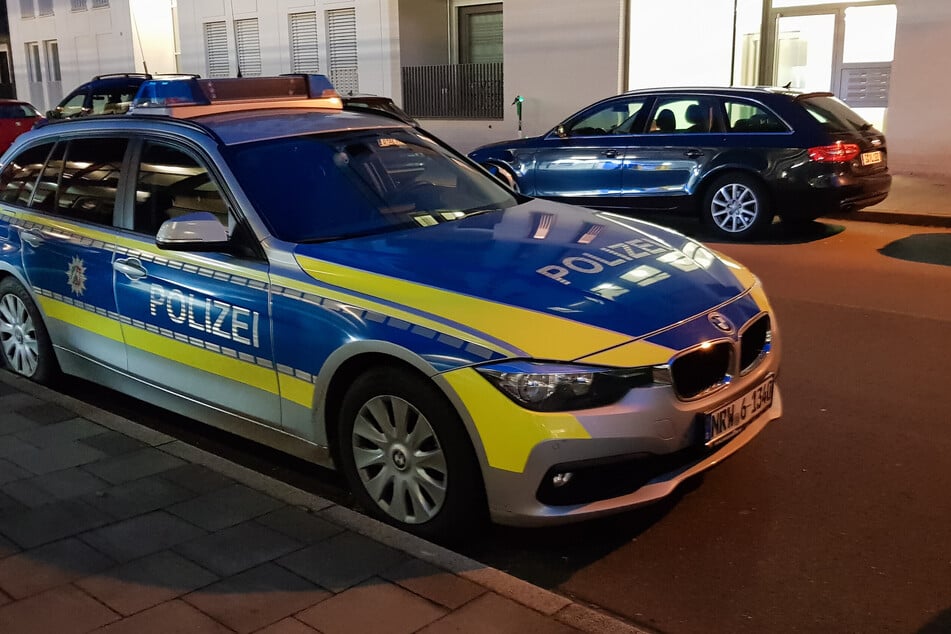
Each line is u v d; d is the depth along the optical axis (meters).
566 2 17.11
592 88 17.08
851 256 9.50
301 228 4.25
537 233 4.34
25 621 3.06
